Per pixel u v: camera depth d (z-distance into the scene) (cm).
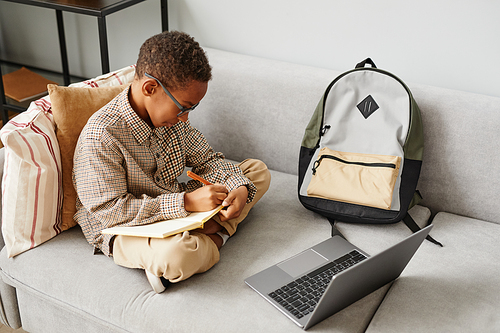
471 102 137
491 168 133
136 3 173
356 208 130
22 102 205
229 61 166
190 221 105
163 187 123
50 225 119
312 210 135
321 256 117
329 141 139
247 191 123
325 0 160
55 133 122
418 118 134
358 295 102
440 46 152
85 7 159
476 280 111
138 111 112
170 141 123
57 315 116
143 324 99
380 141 134
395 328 97
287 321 97
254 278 108
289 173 161
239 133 162
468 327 97
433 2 147
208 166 132
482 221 136
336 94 138
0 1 226
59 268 111
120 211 108
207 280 108
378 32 158
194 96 107
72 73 226
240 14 175
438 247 123
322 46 168
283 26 171
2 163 116
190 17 185
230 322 96
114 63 212
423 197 145
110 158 108
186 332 96
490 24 143
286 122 154
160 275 102
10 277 116
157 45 104
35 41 228
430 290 108
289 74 157
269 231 128
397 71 161
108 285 106
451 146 136
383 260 95
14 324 128
